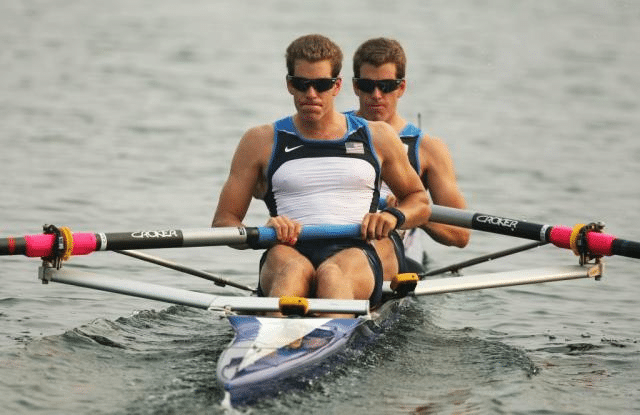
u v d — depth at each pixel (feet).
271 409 72.69
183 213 156.35
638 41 362.53
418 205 102.73
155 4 432.66
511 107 256.11
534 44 353.51
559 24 398.62
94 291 116.98
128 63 302.86
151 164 189.57
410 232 131.95
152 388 78.95
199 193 169.58
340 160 99.35
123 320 102.37
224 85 274.77
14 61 297.74
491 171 191.42
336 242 97.25
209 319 104.68
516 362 90.63
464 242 125.29
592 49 345.10
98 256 134.51
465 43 352.08
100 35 351.67
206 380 80.28
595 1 460.14
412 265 126.93
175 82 276.62
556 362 92.68
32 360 86.69
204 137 214.90
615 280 127.44
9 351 89.66
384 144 101.60
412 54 327.47
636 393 83.41
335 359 79.36
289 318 84.12
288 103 253.85
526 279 101.09
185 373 82.79
